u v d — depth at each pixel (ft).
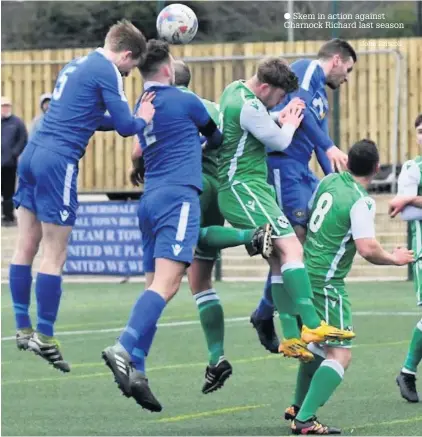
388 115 158.20
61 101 60.13
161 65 59.62
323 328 56.08
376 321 98.32
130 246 134.10
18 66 162.91
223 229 59.98
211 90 153.89
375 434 56.70
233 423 60.18
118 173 158.61
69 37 165.58
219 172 61.36
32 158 60.29
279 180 67.87
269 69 60.03
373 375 73.36
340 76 68.85
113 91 59.21
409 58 158.51
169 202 58.13
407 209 66.33
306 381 59.57
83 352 85.10
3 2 166.09
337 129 144.77
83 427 59.47
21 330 63.31
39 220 61.82
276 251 59.77
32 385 71.87
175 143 58.65
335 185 57.82
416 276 66.64
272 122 60.03
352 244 57.41
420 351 65.05
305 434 56.80
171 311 107.76
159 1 155.94
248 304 112.06
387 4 158.40
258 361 79.77
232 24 159.02
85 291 125.49
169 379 73.36
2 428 59.21
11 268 63.05
